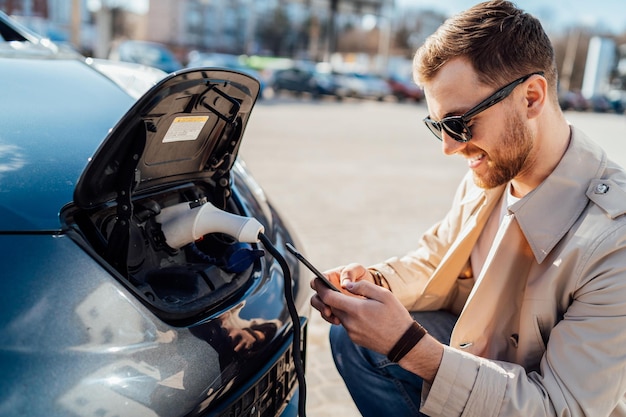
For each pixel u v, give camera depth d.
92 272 1.08
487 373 1.25
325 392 2.39
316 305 1.37
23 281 1.03
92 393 0.98
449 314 1.75
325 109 17.92
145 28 55.28
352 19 59.53
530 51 1.23
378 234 4.62
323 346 2.76
